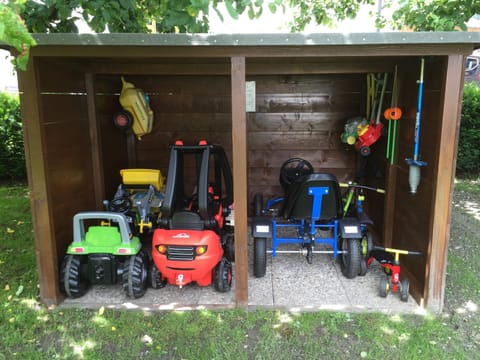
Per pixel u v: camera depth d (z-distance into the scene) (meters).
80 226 3.25
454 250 4.43
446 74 2.72
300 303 3.23
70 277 3.20
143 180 4.17
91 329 2.90
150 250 4.22
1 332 2.85
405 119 3.68
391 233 4.09
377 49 2.67
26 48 1.58
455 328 2.91
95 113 3.94
